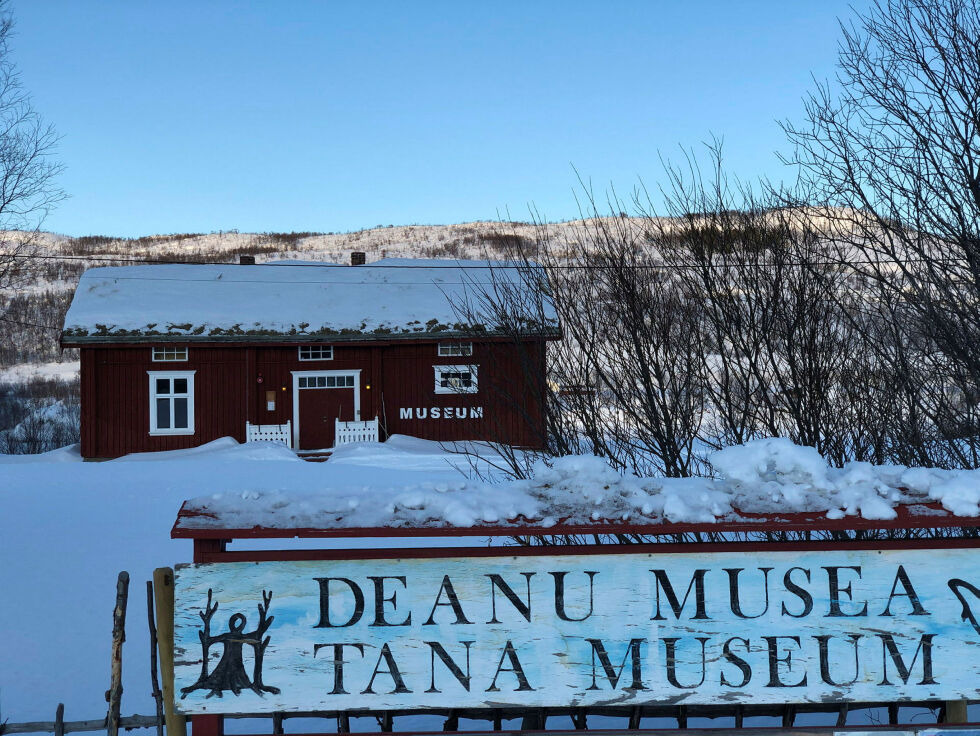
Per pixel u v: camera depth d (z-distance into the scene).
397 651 3.50
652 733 3.57
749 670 3.53
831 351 6.21
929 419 6.15
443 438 27.84
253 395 27.45
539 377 6.44
